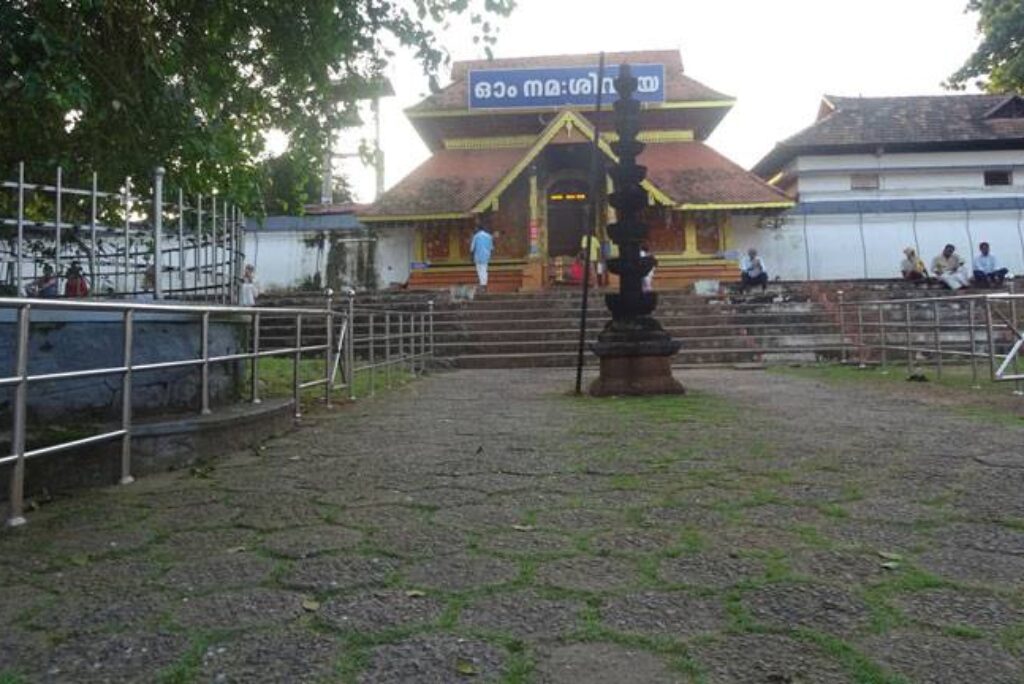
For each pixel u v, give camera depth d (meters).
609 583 2.64
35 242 6.37
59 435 4.07
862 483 3.99
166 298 6.40
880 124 26.55
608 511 3.55
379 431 6.03
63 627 2.34
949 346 13.21
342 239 22.53
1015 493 3.71
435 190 21.98
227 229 7.21
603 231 21.16
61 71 5.55
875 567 2.74
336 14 7.83
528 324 15.34
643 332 8.38
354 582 2.68
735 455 4.78
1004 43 25.67
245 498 3.89
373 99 9.23
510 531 3.26
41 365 4.50
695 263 21.45
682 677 1.97
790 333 14.98
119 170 7.37
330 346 7.73
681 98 22.56
